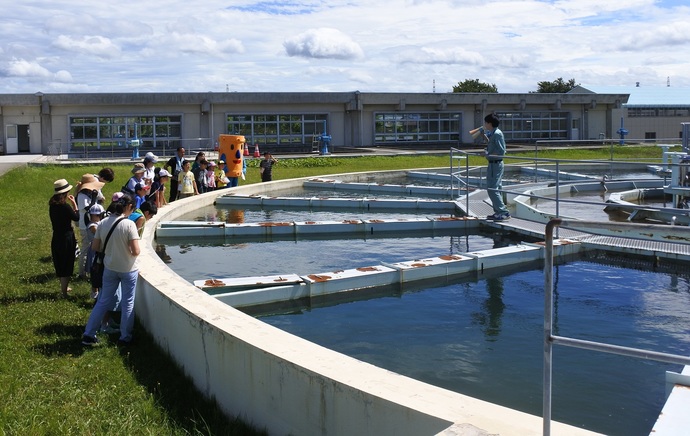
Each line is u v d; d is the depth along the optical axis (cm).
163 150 4488
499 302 922
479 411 404
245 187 2238
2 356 670
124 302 728
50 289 947
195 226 1423
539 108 5688
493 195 1496
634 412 575
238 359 539
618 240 1219
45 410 538
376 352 732
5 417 517
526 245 1191
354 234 1473
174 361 663
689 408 435
